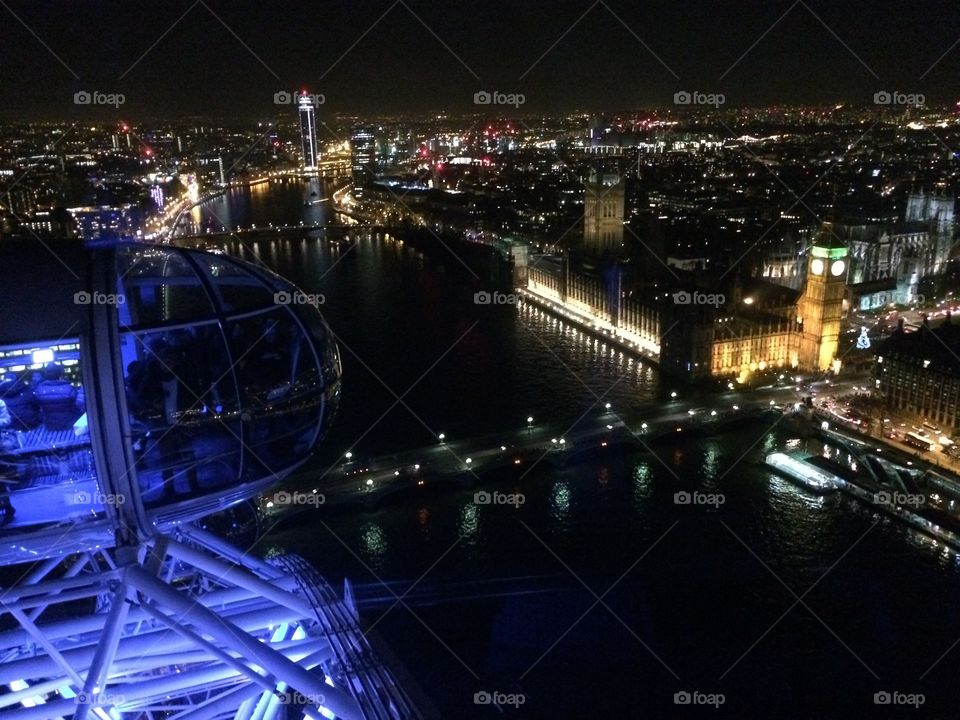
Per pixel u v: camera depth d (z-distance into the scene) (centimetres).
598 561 10750
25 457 1891
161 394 2034
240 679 2306
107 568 2541
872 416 15762
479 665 8400
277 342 2228
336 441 15012
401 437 15150
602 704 7838
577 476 13575
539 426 15150
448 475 13138
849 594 9875
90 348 1802
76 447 1927
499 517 12138
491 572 10512
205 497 2128
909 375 15350
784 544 11181
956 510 11688
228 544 2561
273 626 2448
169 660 2061
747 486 13075
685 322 18250
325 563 10912
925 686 8181
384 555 11100
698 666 8450
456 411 16625
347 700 1905
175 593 1858
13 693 1914
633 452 14538
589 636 8969
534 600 9644
